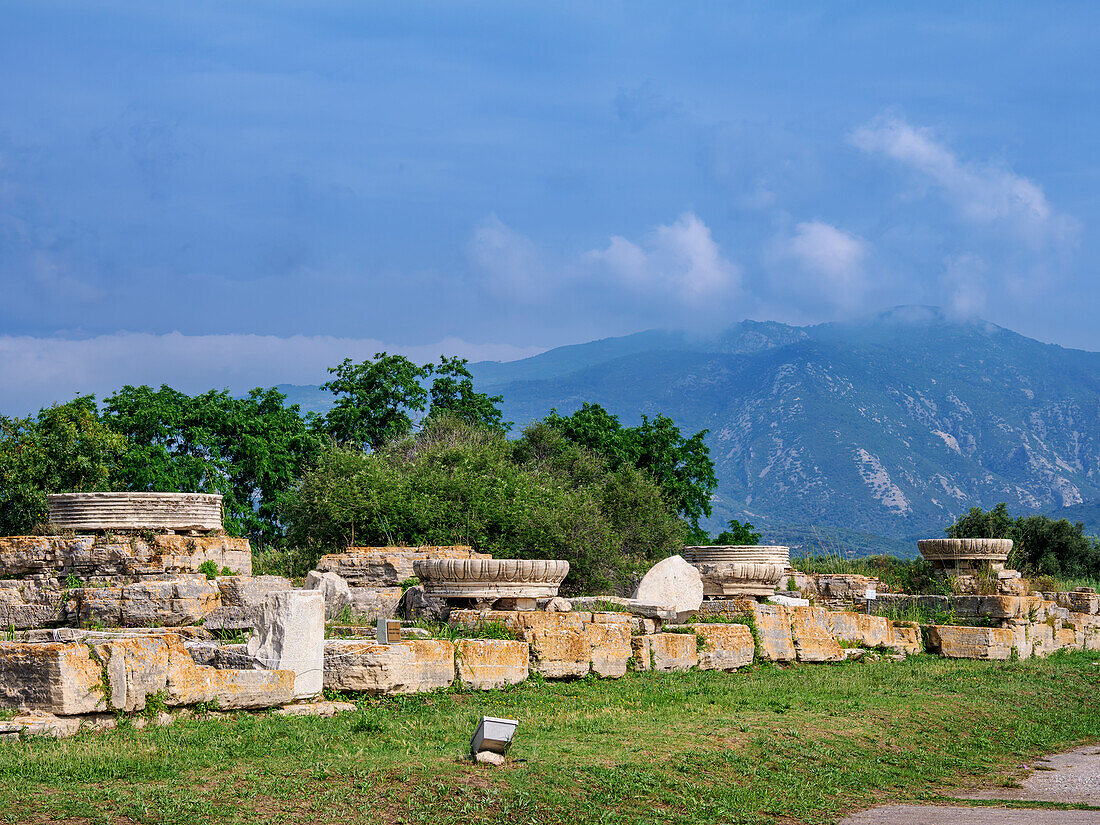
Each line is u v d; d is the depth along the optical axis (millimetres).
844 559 43594
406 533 37344
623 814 12594
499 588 21875
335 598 26250
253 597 24016
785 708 19438
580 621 20594
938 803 15039
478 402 58656
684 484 57219
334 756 13094
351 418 53594
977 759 18062
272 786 11789
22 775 11469
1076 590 43094
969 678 25203
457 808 11844
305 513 38781
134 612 23594
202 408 49562
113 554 25000
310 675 16125
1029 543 60062
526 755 14148
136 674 13867
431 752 13695
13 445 40031
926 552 34312
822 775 15586
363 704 16328
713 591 28734
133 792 11188
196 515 26219
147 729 13594
